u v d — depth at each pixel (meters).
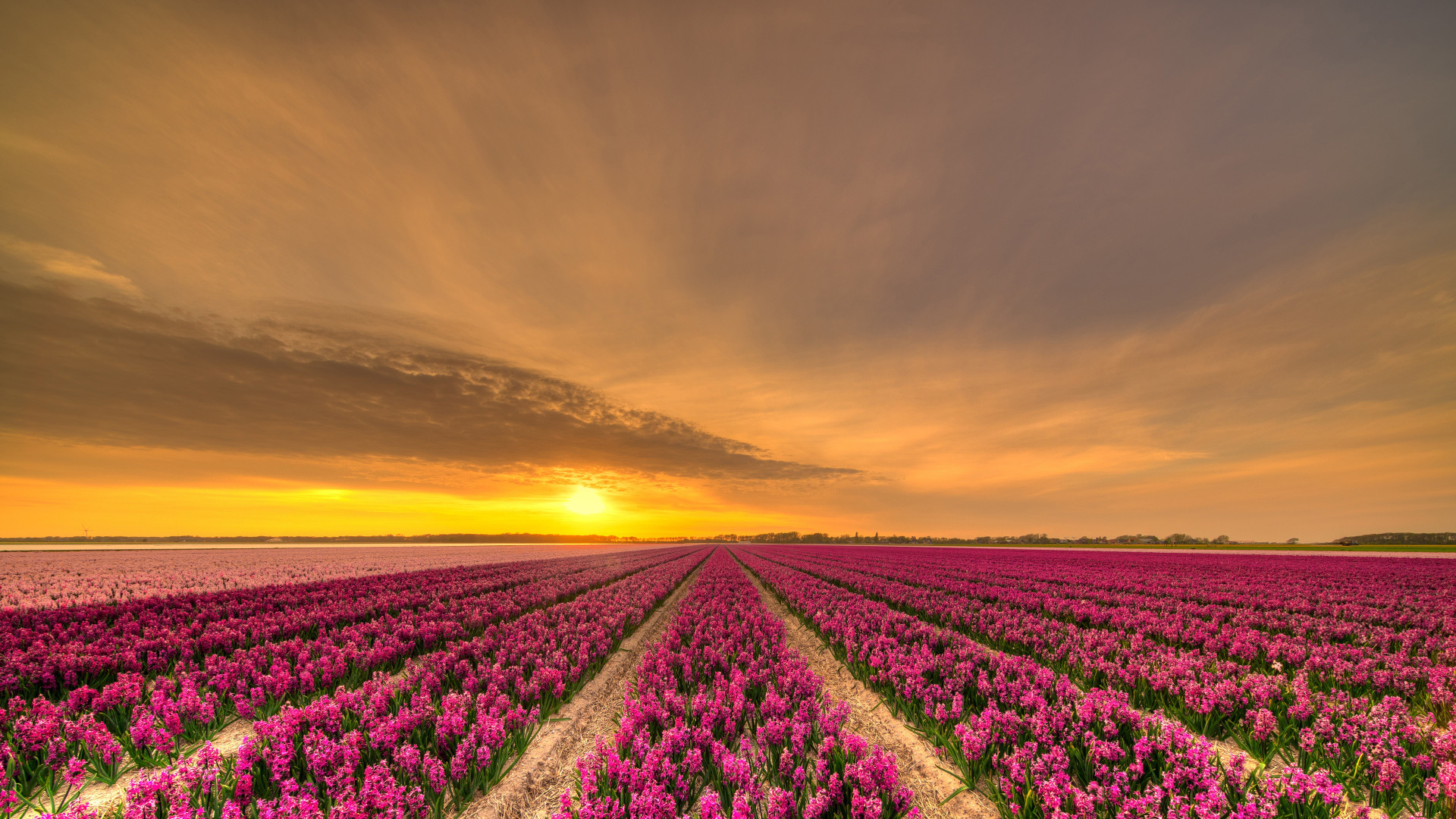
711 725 5.98
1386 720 5.27
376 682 7.11
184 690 6.21
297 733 5.31
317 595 17.31
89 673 8.04
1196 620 12.66
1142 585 20.70
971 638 12.12
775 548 84.62
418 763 4.85
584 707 7.96
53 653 8.68
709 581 24.50
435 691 7.48
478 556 52.91
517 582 24.08
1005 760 4.93
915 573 28.19
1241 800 4.24
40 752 5.14
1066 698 6.68
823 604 15.91
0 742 5.41
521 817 4.87
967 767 5.32
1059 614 14.64
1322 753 5.35
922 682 7.52
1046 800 4.12
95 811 4.67
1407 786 4.48
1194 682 7.16
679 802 4.69
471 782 5.07
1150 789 4.34
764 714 6.46
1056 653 9.49
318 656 9.09
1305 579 22.38
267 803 3.84
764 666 9.01
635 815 4.13
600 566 35.56
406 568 33.62
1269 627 12.17
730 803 4.81
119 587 21.31
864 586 21.28
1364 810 3.95
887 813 4.42
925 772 5.71
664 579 24.92
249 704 6.68
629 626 13.89
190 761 5.30
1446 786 4.13
